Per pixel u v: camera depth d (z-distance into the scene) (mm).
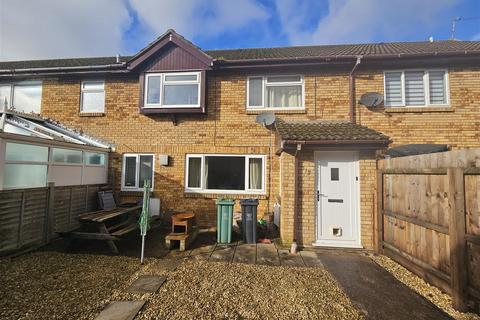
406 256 4664
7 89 9141
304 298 3531
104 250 5645
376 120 7785
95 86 8914
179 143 8352
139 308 3236
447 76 7633
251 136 8148
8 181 5160
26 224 5391
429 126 7562
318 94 8086
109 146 8539
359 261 5086
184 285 3898
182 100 8297
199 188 8172
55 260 4934
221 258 5227
